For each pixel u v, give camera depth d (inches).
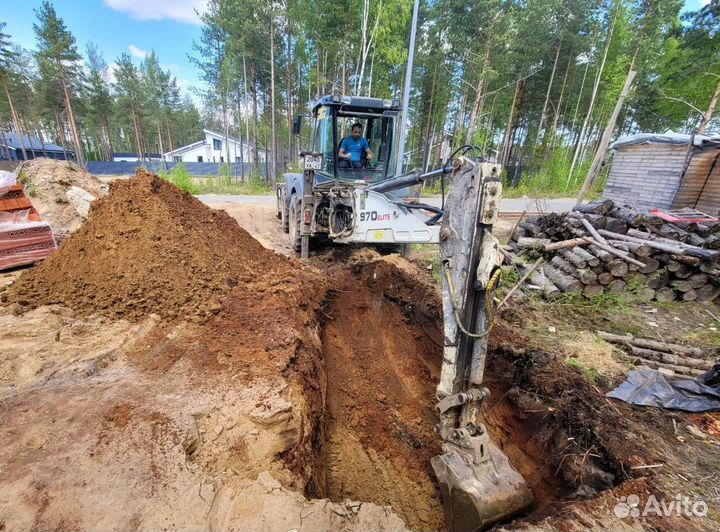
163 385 114.3
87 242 182.4
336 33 730.8
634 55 927.7
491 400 168.7
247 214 505.7
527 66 930.7
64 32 1174.3
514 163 1343.5
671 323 227.6
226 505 79.8
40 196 342.6
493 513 101.2
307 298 184.9
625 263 247.8
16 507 74.6
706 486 106.9
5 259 215.0
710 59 778.8
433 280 251.4
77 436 92.7
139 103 1491.1
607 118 1090.1
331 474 141.6
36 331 137.5
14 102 1390.3
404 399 186.5
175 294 162.4
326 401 164.1
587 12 929.5
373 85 766.5
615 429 128.4
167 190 222.7
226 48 935.0
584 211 303.9
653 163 516.4
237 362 126.2
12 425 95.3
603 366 171.3
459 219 103.6
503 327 200.4
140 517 75.3
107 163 1374.3
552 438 135.7
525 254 294.4
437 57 898.1
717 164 461.1
